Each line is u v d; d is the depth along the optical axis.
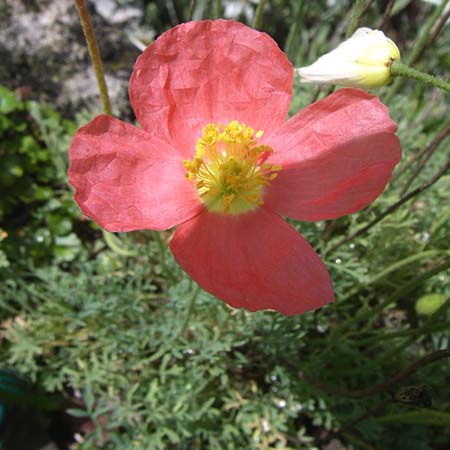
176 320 0.10
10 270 0.10
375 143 0.07
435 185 0.11
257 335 0.10
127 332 0.10
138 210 0.07
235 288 0.07
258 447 0.09
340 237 0.10
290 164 0.07
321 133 0.07
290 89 0.07
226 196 0.07
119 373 0.10
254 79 0.07
